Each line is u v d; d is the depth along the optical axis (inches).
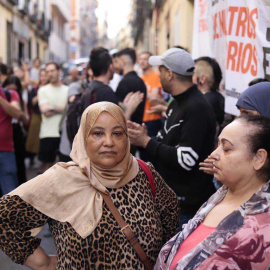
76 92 234.1
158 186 97.0
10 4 965.2
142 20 1128.8
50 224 91.3
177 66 138.6
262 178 73.1
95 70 176.7
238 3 142.6
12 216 88.0
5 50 940.6
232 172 73.7
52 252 194.7
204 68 170.9
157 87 296.5
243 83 140.8
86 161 88.9
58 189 88.5
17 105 226.7
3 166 220.7
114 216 87.6
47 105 284.0
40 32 1380.4
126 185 91.0
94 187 88.6
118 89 208.1
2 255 194.7
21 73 390.0
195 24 200.2
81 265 85.6
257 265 67.7
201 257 71.4
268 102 92.7
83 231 85.3
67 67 878.4
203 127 135.9
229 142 73.7
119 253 86.7
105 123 87.4
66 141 207.5
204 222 78.8
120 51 238.8
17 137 246.5
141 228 89.0
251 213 69.8
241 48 141.6
